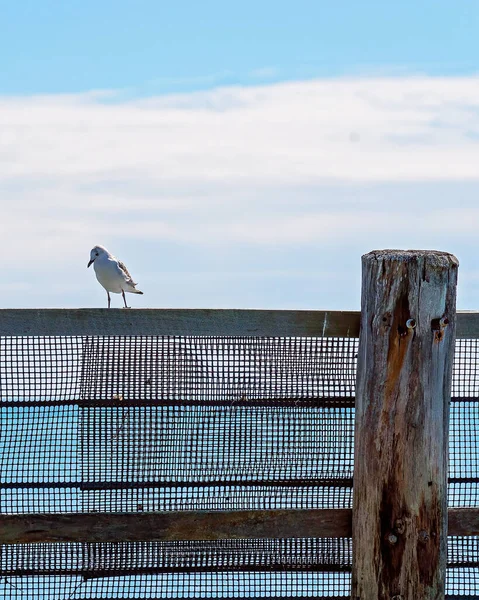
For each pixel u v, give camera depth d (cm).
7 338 587
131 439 597
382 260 548
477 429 607
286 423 600
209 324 575
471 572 614
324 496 598
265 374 599
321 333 580
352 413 600
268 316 577
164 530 573
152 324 575
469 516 580
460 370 607
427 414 551
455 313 556
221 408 598
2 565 596
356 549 567
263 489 597
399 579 558
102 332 575
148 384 597
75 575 598
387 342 550
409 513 555
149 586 597
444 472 561
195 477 598
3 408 589
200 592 598
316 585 600
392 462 554
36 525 571
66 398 593
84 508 593
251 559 601
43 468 592
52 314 575
